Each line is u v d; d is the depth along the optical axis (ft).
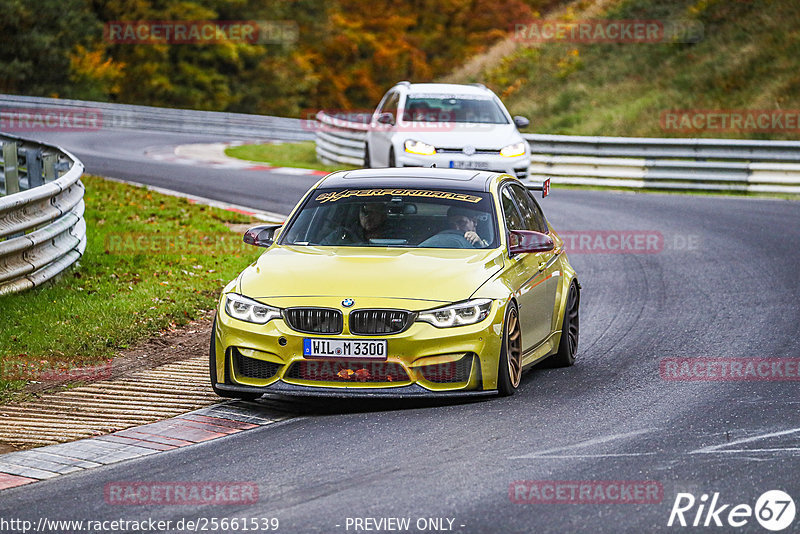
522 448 73.92
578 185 281.54
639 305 136.36
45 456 75.36
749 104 357.41
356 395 84.12
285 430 81.00
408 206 99.30
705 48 411.34
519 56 499.51
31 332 110.22
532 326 96.94
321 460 72.13
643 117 373.40
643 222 210.18
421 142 210.59
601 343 115.65
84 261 145.48
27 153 178.81
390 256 92.22
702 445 74.33
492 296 87.61
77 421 85.15
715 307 133.49
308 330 85.10
